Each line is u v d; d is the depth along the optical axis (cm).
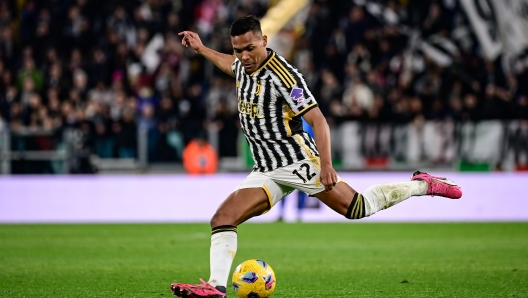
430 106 5766
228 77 6175
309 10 6650
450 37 6319
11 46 6550
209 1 6612
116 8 6494
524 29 6231
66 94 6047
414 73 6025
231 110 5797
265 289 1853
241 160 5438
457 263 2855
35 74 6034
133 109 5706
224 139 5434
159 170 5450
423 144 5247
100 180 5228
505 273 2552
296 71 1809
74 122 5641
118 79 6094
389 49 6166
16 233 4244
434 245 3544
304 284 2328
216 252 1789
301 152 1848
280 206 5219
